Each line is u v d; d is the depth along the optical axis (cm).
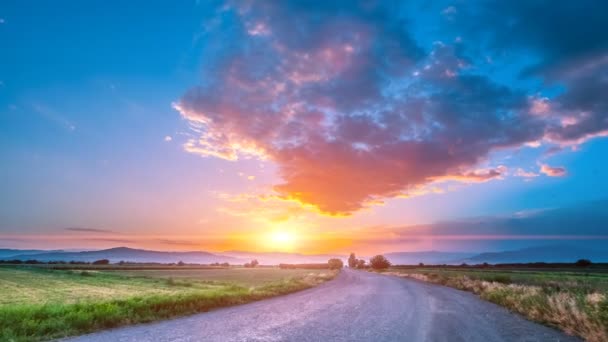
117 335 948
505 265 16000
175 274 8506
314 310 1556
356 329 1102
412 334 1038
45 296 2836
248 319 1267
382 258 13162
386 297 2239
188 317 1290
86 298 2634
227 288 2373
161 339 911
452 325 1214
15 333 891
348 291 2716
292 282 3203
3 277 5806
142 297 1548
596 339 948
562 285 2244
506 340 977
